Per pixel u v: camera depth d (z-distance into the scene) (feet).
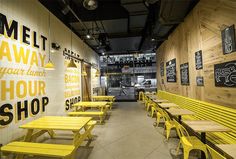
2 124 10.56
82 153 11.44
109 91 60.49
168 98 25.61
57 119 12.49
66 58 21.58
